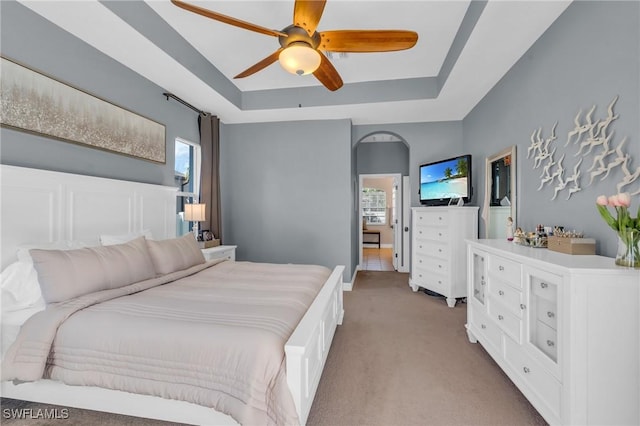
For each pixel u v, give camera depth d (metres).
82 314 1.56
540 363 1.56
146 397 1.48
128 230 2.78
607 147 1.70
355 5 2.38
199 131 4.07
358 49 2.09
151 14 2.44
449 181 4.00
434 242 4.01
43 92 2.11
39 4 1.98
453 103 3.83
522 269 1.73
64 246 2.07
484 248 2.28
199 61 3.11
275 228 4.66
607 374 1.29
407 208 6.04
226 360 1.32
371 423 1.64
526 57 2.61
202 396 1.32
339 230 4.51
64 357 1.47
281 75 3.67
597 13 1.78
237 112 4.17
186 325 1.44
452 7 2.41
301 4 1.71
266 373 1.27
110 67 2.66
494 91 3.30
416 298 4.07
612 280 1.29
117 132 2.71
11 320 1.68
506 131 3.01
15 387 1.62
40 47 2.10
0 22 1.88
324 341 2.03
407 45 2.05
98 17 2.12
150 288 2.05
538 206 2.45
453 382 2.03
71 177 2.24
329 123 4.52
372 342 2.67
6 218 1.85
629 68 1.56
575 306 1.30
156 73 2.98
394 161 6.21
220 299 1.84
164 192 3.26
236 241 4.75
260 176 4.70
